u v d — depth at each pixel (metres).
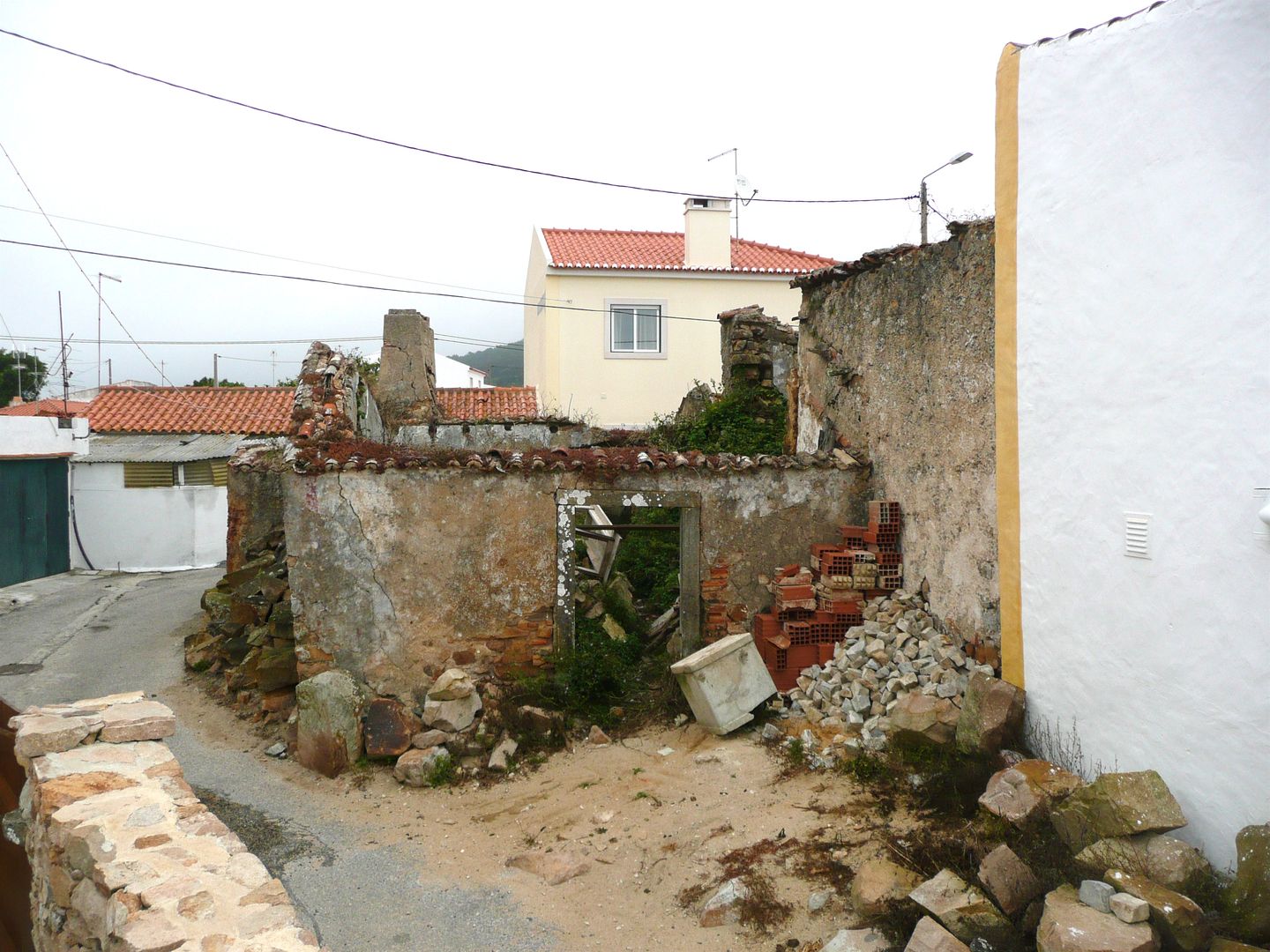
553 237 21.14
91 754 4.59
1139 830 4.58
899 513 8.45
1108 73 5.24
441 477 8.11
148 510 17.78
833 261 20.72
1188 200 4.71
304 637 7.91
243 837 6.39
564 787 7.05
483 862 6.04
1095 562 5.44
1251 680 4.41
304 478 7.86
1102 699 5.42
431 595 8.10
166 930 3.13
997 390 6.49
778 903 5.14
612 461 8.46
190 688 9.62
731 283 19.55
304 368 9.88
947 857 5.08
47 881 4.08
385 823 6.64
